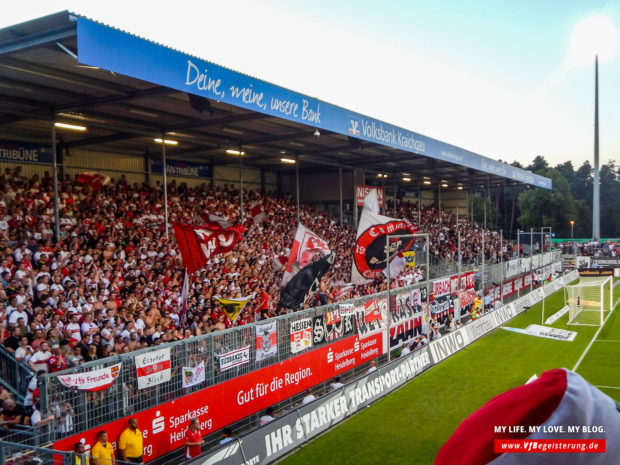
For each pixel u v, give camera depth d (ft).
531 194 274.57
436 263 119.96
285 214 101.09
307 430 44.73
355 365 59.72
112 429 34.27
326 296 71.61
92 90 47.42
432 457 41.32
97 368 33.68
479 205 262.26
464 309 88.17
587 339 83.46
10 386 34.68
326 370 54.95
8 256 46.03
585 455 3.07
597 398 3.38
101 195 66.39
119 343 42.91
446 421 48.78
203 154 94.07
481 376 63.31
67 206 59.62
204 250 55.11
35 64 40.47
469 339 81.10
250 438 38.32
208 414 41.50
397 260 65.67
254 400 45.83
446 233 146.92
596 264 180.96
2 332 37.76
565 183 277.64
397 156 102.63
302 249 58.44
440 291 80.18
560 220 271.69
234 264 70.13
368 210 58.29
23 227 51.96
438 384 60.23
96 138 70.38
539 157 355.77
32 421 31.55
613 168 340.80
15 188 55.57
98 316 45.60
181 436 39.22
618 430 3.20
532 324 96.73
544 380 3.54
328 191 121.29
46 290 45.19
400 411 51.65
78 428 32.32
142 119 61.57
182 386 39.50
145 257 60.18
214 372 42.32
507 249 174.60
